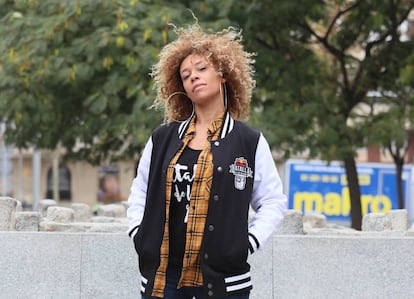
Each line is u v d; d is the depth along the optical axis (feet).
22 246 22.52
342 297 22.56
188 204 12.95
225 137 13.25
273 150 46.26
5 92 46.39
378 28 50.96
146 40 41.19
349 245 22.56
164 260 12.97
